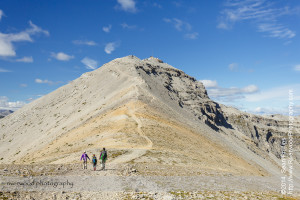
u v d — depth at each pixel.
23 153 79.62
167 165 34.91
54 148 61.78
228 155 79.56
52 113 137.00
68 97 157.88
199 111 164.00
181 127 80.38
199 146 66.88
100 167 26.97
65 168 24.59
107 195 15.90
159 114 81.75
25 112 162.88
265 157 180.75
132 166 28.58
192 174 28.67
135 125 64.31
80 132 68.88
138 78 127.81
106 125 67.31
